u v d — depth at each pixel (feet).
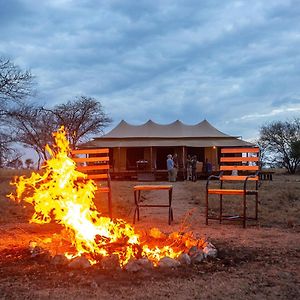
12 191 51.06
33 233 25.49
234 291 14.29
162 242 20.98
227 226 27.58
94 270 16.42
